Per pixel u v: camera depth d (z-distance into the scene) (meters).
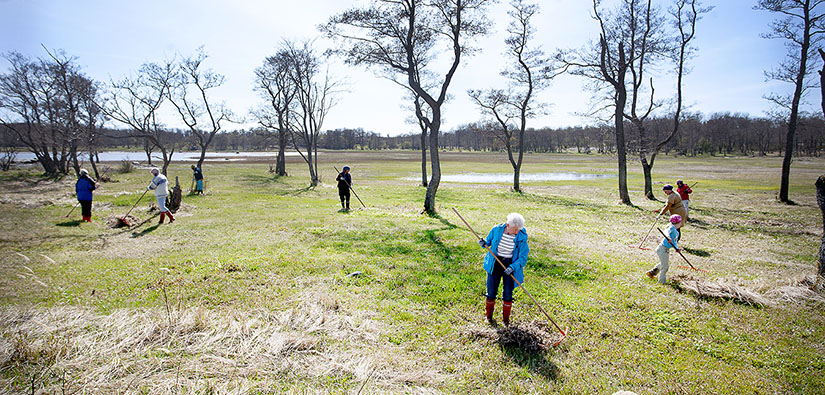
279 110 37.75
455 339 5.24
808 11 19.16
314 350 4.80
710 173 46.19
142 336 4.95
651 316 6.12
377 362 4.60
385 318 5.79
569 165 64.56
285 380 4.26
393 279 7.47
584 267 8.62
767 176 41.25
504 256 5.64
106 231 11.70
